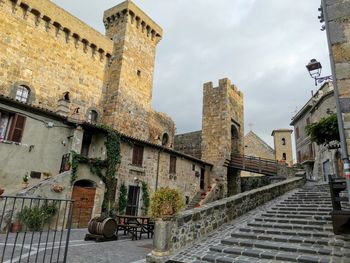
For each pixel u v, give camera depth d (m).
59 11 21.73
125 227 12.83
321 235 7.79
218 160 29.95
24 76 19.09
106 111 24.56
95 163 16.20
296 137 36.38
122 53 25.86
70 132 16.44
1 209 11.49
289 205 11.95
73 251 8.42
